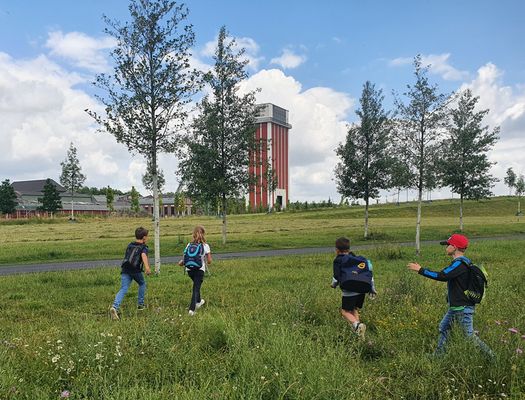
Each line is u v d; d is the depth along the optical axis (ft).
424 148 75.82
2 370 15.29
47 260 73.72
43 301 34.78
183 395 13.52
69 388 14.92
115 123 51.60
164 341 18.95
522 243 83.51
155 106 52.01
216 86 92.73
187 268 30.19
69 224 219.00
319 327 22.41
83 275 48.29
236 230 150.41
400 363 17.06
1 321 27.91
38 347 18.52
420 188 73.67
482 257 61.05
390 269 51.37
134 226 190.49
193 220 267.80
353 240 105.50
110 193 380.58
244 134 92.43
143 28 50.49
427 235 117.80
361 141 106.52
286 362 15.75
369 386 14.96
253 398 13.53
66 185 247.29
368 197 108.37
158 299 34.94
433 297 29.48
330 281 40.45
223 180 90.74
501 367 15.79
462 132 115.55
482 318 22.82
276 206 395.96
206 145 91.66
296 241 100.68
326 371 14.85
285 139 522.88
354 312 23.48
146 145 52.06
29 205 437.58
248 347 18.02
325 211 319.68
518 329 19.36
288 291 33.78
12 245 96.32
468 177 120.26
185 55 51.93
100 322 26.02
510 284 36.32
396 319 23.67
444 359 16.90
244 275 46.16
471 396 14.64
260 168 101.24
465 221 195.42
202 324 21.95
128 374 15.87
